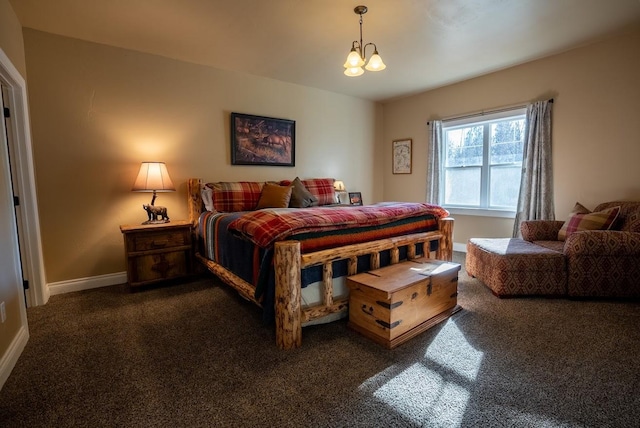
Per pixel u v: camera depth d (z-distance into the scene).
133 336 2.08
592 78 3.26
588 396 1.44
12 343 1.77
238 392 1.51
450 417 1.33
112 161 3.14
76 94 2.93
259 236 1.99
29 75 2.71
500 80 3.94
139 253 2.94
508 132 4.04
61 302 2.70
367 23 2.70
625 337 1.99
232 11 2.48
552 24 2.79
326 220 2.14
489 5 2.46
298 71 3.88
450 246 3.03
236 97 3.87
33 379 1.62
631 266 2.55
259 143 4.06
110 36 2.88
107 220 3.14
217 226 2.84
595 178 3.32
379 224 2.49
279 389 1.52
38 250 2.63
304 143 4.54
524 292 2.69
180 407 1.41
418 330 2.06
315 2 2.37
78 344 1.98
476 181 4.40
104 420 1.34
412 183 5.13
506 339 1.99
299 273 1.90
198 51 3.25
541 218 3.62
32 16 2.51
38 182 2.79
